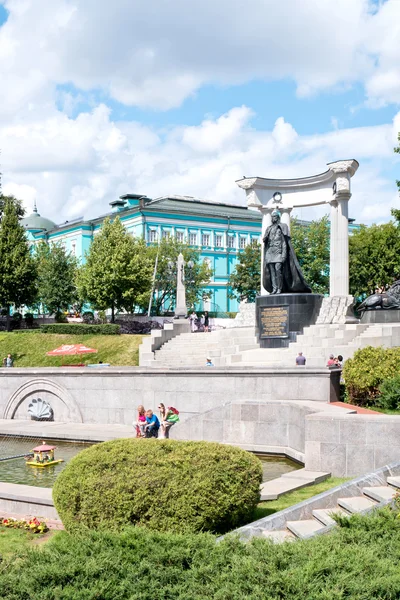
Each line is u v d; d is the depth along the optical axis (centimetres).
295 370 1803
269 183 4456
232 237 8394
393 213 3447
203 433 1677
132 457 836
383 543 707
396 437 1198
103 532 734
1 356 4038
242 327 3744
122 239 5900
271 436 1590
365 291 6359
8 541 900
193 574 640
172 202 8238
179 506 792
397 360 1673
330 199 4256
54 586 609
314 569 623
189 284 6956
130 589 612
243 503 834
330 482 1180
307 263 6138
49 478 1366
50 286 6619
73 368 2252
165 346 3544
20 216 6312
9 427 2097
